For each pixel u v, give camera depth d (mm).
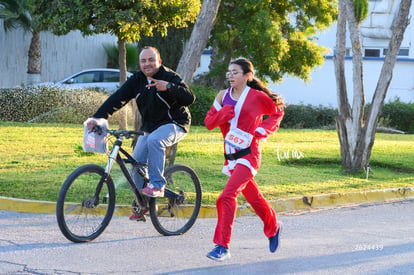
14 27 35062
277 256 9250
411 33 40969
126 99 9766
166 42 35094
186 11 19438
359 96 18031
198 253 9250
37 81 35625
